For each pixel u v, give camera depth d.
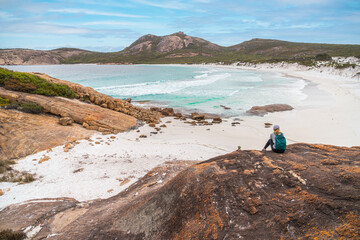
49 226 6.06
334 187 3.53
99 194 9.02
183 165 11.16
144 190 7.80
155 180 8.83
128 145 16.17
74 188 9.54
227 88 45.88
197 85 50.44
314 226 3.04
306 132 19.25
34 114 17.52
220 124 22.73
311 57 120.75
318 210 3.24
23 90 19.16
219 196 4.05
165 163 12.11
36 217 6.55
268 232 3.22
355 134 17.83
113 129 19.36
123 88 46.31
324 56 113.56
